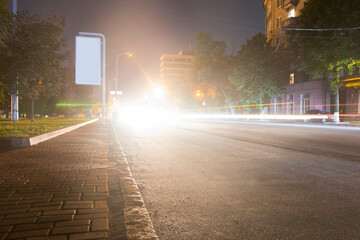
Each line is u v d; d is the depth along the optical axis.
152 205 3.52
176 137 12.66
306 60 24.00
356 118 28.31
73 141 9.81
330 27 20.39
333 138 12.20
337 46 20.23
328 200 3.71
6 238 2.32
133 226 2.76
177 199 3.77
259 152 8.13
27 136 9.28
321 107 33.69
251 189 4.25
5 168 5.16
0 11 10.12
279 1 44.12
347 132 15.87
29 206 3.10
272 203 3.60
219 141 11.05
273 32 45.81
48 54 10.82
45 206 3.11
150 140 11.41
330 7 20.02
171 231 2.75
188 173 5.39
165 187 4.37
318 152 8.09
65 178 4.44
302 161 6.66
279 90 37.88
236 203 3.60
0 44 9.27
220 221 3.00
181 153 7.96
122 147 9.19
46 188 3.84
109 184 4.26
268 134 14.31
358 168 5.82
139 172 5.46
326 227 2.84
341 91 31.02
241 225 2.90
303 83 36.50
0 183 4.08
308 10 22.02
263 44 38.50
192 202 3.64
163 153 7.95
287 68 38.41
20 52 10.20
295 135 13.73
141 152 8.13
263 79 37.91
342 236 2.63
